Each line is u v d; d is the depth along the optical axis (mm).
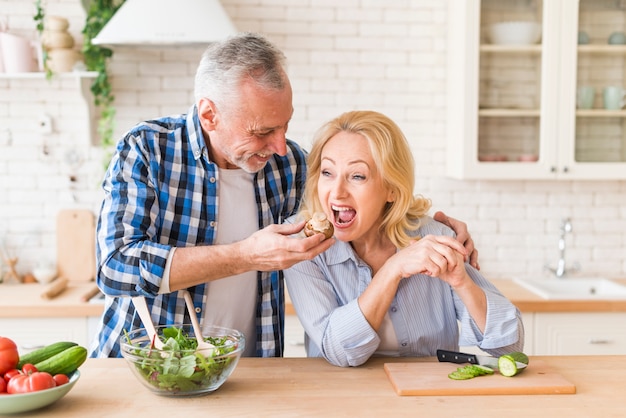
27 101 3455
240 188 1916
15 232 3488
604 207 3643
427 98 3547
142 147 1757
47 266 3395
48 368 1475
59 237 3469
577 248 3656
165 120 1853
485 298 1699
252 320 1994
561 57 3258
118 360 1739
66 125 3477
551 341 3094
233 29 2975
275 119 1633
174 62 3461
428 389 1490
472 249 1895
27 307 2945
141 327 1854
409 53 3525
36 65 3342
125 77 3449
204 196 1852
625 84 3307
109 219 1677
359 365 1700
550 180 3615
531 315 3084
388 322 1791
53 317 2980
